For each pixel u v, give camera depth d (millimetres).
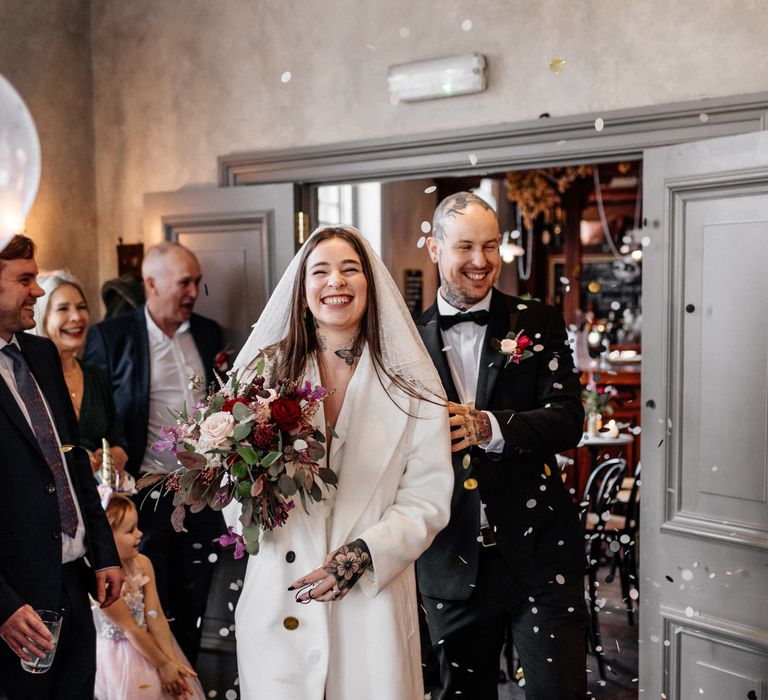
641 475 3340
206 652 4090
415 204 8227
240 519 2000
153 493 3613
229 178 4492
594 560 3949
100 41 4797
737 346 3059
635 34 3541
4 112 1232
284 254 4297
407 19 4016
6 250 2400
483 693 2811
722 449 3104
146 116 4715
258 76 4402
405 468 2174
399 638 2049
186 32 4586
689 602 3189
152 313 4055
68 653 2535
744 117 3316
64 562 2537
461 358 2799
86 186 4797
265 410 1959
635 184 8898
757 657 2996
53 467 2516
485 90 3848
